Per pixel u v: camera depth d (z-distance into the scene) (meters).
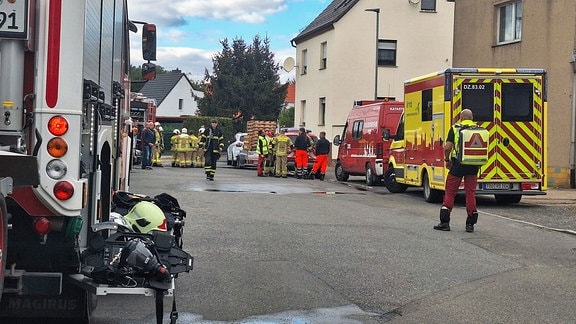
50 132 4.43
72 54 4.46
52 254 4.73
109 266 4.91
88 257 5.03
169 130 48.31
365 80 33.25
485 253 9.15
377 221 11.95
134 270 4.89
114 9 6.30
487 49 22.05
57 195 4.43
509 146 14.24
